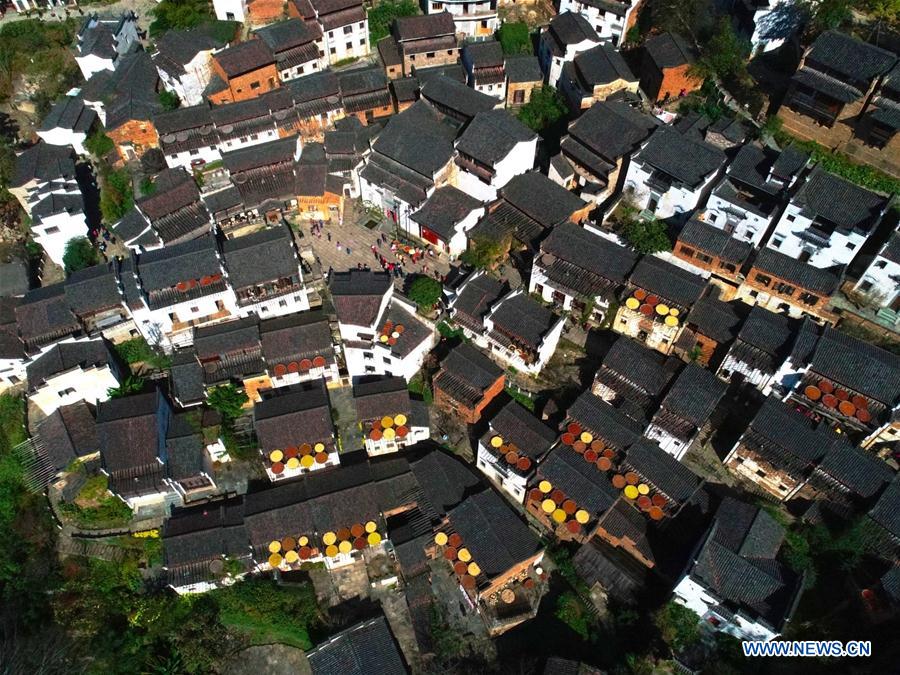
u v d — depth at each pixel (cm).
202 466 6362
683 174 6881
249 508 6050
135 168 8444
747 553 5319
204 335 6844
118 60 9394
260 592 5797
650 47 8225
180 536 5909
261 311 7156
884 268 6156
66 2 10750
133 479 6228
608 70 8156
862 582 5338
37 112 9681
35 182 8219
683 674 5181
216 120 8075
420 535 5922
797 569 5384
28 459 6612
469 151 7519
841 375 5953
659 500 5816
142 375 7181
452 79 8519
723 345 6506
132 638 5978
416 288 6969
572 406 6234
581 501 5759
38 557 6322
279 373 6675
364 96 8800
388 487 6100
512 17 9869
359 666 5372
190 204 7731
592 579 5731
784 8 7619
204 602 6003
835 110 6850
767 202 6862
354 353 6850
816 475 5759
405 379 6919
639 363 6375
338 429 6862
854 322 6425
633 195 7462
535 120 8738
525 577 5884
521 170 7831
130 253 7694
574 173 7869
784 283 6462
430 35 9088
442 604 5891
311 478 6250
